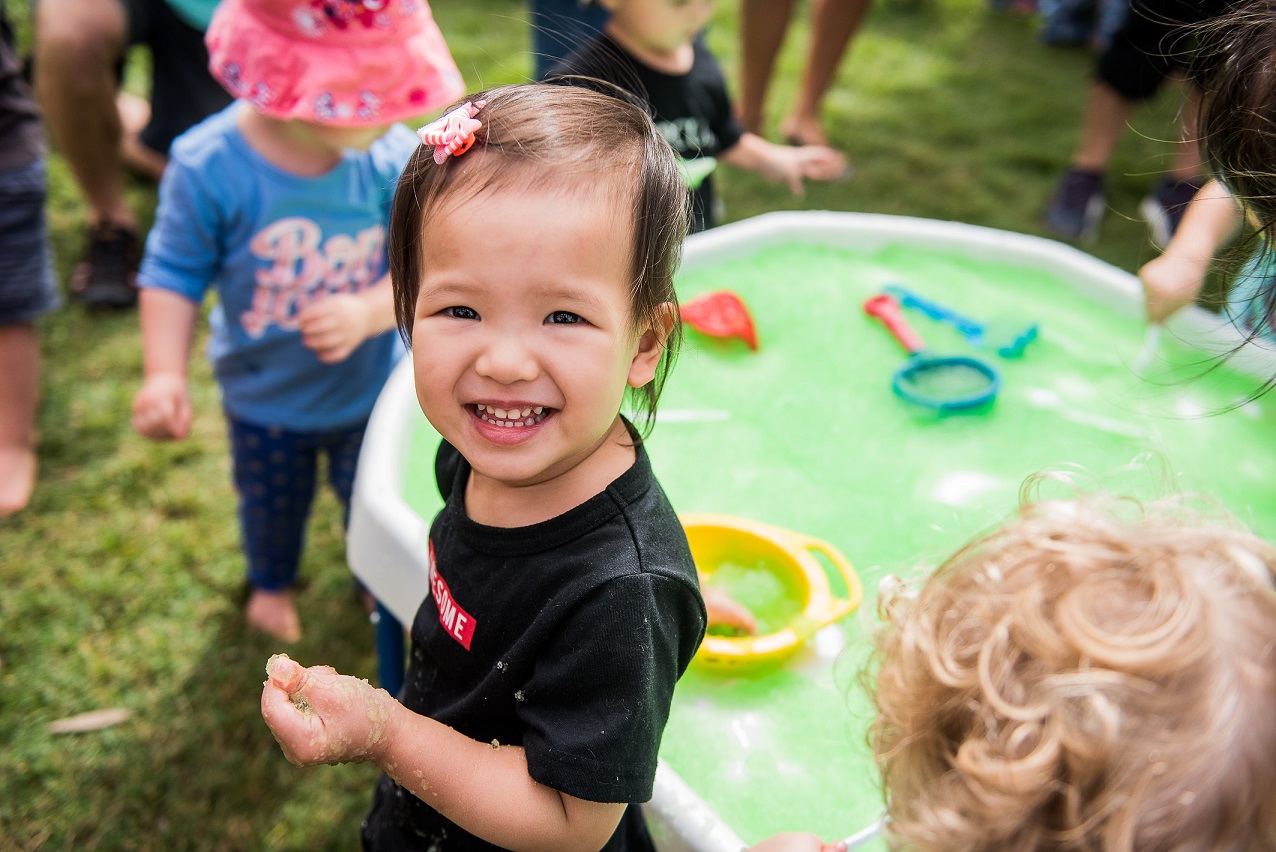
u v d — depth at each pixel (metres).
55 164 2.98
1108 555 0.63
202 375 2.42
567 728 0.75
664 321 0.81
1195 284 1.59
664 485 1.48
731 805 1.07
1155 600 0.60
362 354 1.67
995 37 4.26
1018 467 1.52
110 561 1.95
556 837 0.77
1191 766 0.55
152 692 1.75
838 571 1.35
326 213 1.56
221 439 2.25
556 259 0.71
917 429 1.60
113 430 2.23
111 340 2.48
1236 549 0.63
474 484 0.87
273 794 1.62
